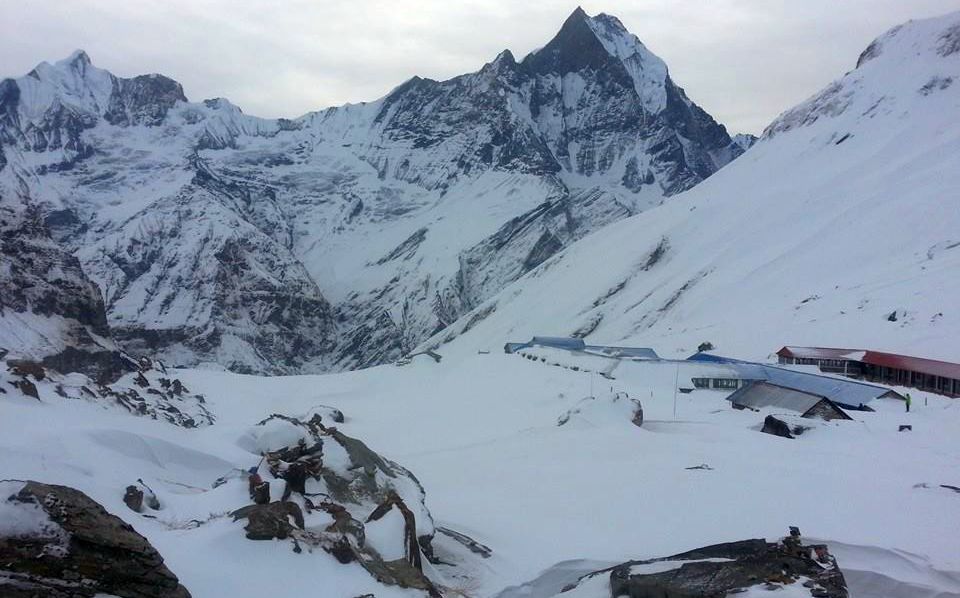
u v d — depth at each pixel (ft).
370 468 70.44
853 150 527.81
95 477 59.67
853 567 63.41
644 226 598.75
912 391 188.34
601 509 81.87
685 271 460.14
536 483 94.94
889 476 92.89
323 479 64.28
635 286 492.13
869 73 622.13
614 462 104.22
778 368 212.43
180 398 214.69
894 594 61.26
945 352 220.84
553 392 192.24
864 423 131.54
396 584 48.37
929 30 614.75
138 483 57.11
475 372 250.16
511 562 66.18
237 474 65.10
